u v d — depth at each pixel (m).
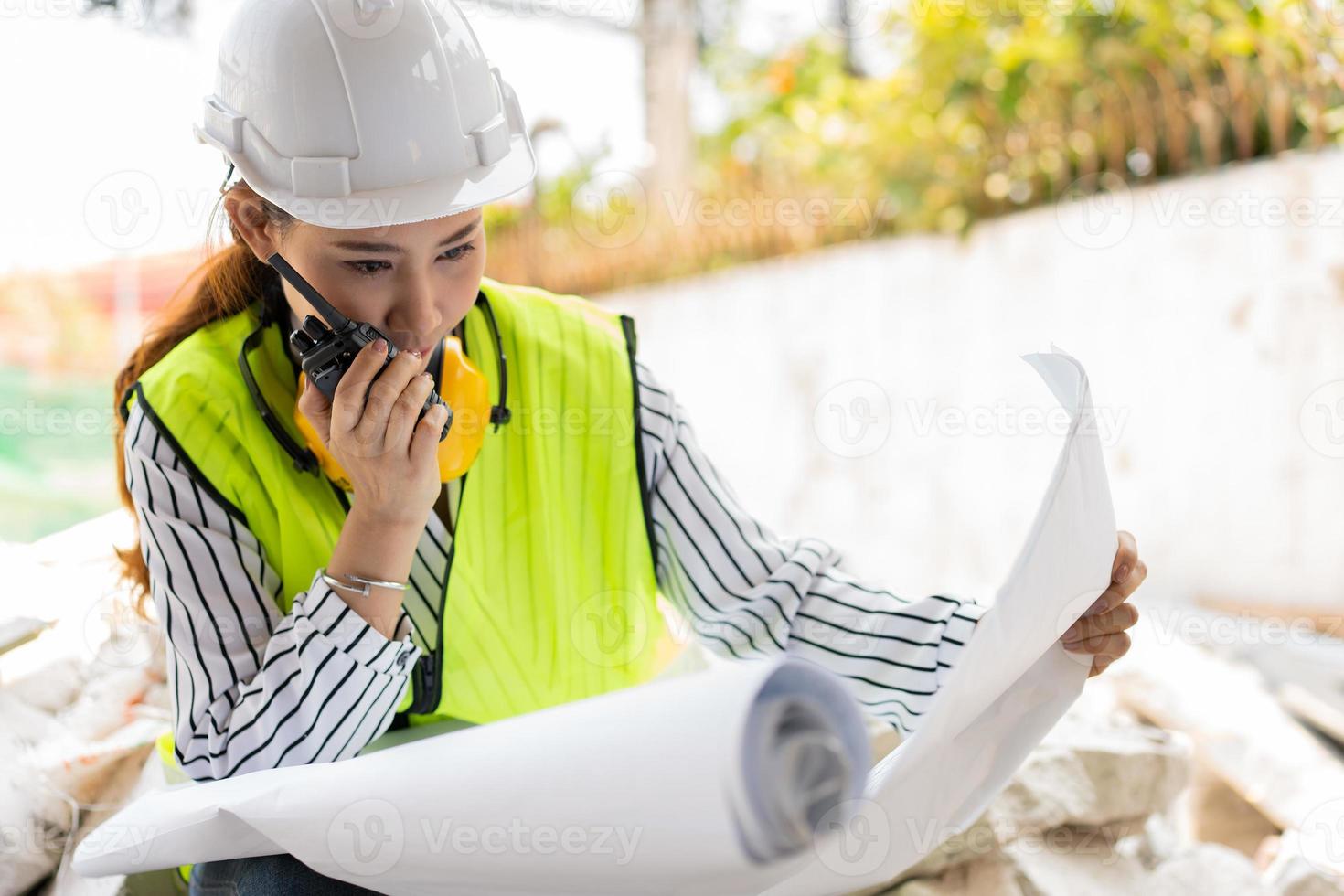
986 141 4.39
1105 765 1.51
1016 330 4.24
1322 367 3.29
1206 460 3.59
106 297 4.55
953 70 4.48
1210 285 3.58
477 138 1.08
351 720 1.03
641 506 1.28
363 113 1.03
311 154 1.03
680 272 5.97
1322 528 3.30
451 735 0.83
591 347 1.29
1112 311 3.88
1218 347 3.56
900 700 1.16
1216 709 2.28
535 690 1.24
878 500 4.79
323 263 1.04
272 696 1.03
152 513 1.12
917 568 4.62
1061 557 0.87
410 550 1.06
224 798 0.93
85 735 1.70
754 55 6.25
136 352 1.27
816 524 5.11
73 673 1.81
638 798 0.64
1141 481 3.78
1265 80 3.42
